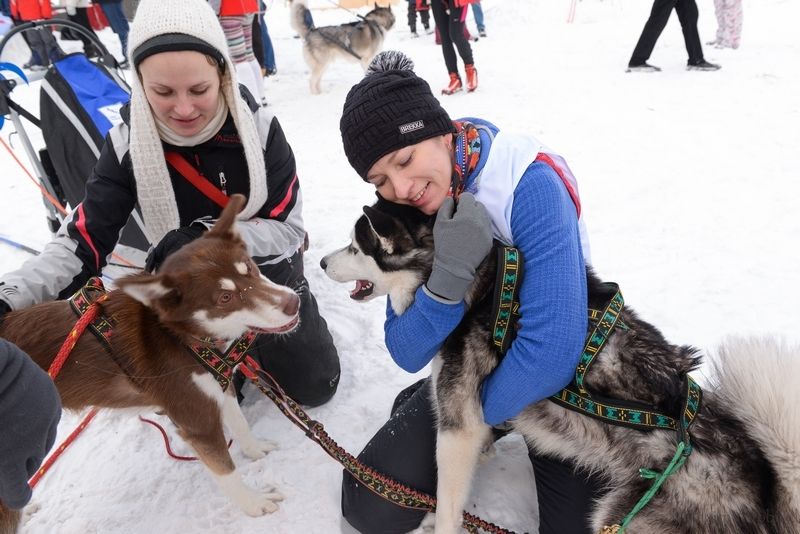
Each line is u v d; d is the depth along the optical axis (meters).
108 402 1.69
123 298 1.58
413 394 1.97
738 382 1.36
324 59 7.14
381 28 7.70
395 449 1.75
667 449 1.35
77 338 1.50
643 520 1.38
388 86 1.43
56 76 2.48
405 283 1.72
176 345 1.60
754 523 1.28
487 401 1.50
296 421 1.74
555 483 1.64
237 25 5.30
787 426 1.26
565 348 1.35
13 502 1.03
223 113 1.88
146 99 1.73
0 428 0.95
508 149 1.56
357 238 1.74
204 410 1.67
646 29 6.04
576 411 1.45
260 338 2.08
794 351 1.37
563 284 1.37
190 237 1.85
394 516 1.72
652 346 1.45
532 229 1.45
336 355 2.32
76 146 2.54
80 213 1.81
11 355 0.98
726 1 6.61
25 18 6.80
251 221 2.01
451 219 1.43
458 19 5.85
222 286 1.49
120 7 7.48
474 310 1.59
